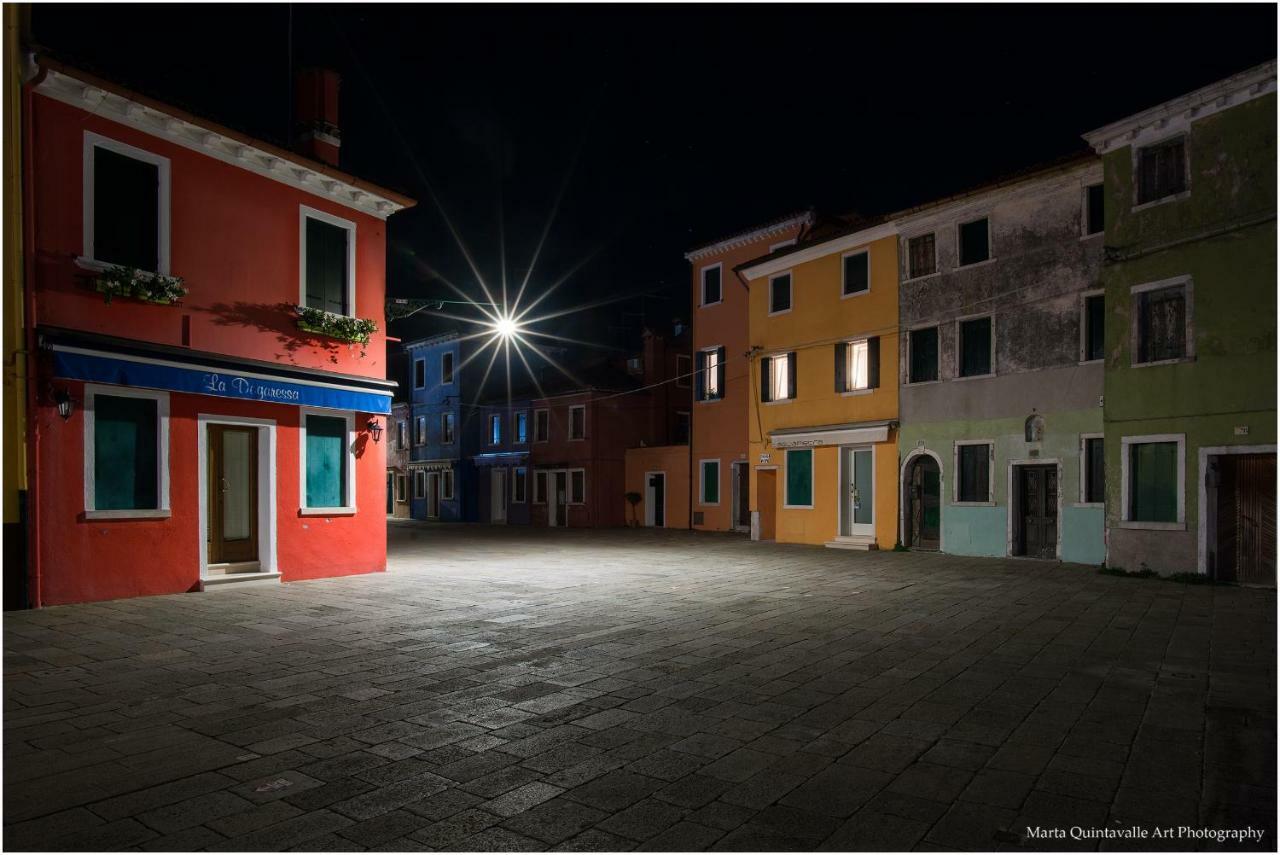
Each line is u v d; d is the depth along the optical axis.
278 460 13.11
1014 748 5.07
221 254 12.20
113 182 10.95
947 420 19.00
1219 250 13.27
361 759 4.83
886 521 20.39
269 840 3.72
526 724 5.54
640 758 4.86
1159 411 14.02
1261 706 6.02
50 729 5.38
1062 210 16.88
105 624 9.11
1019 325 17.58
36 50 9.84
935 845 3.70
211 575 12.27
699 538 25.88
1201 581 13.19
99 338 10.45
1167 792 4.34
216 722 5.55
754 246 26.95
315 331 13.44
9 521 9.76
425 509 42.84
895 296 20.36
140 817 3.97
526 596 11.84
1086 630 9.12
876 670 7.17
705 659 7.60
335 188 14.05
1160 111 13.99
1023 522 17.61
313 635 8.68
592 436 33.09
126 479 10.99
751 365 24.94
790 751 5.00
